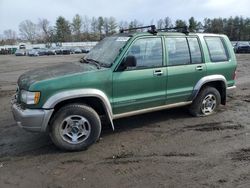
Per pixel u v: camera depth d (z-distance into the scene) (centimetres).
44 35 11831
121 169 444
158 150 509
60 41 11512
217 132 592
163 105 609
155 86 582
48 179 420
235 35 8488
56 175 430
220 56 688
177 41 614
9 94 1042
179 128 615
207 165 449
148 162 464
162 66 588
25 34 12250
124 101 547
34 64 2838
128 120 666
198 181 404
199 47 650
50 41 11556
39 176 429
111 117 540
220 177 413
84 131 512
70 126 505
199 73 646
